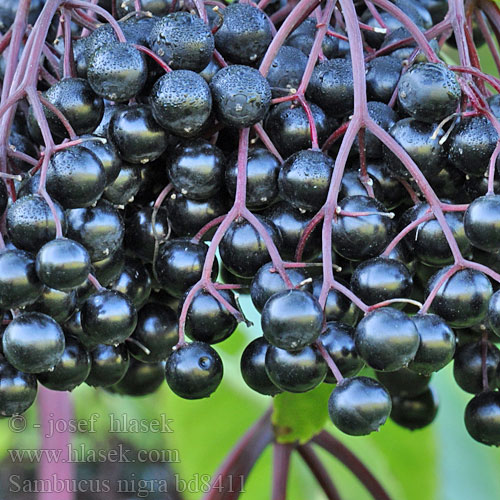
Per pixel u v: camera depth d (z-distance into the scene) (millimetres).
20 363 409
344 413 407
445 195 425
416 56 429
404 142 420
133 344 428
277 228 420
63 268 406
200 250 421
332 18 445
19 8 429
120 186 420
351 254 416
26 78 417
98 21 435
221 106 417
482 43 462
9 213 410
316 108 425
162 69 422
